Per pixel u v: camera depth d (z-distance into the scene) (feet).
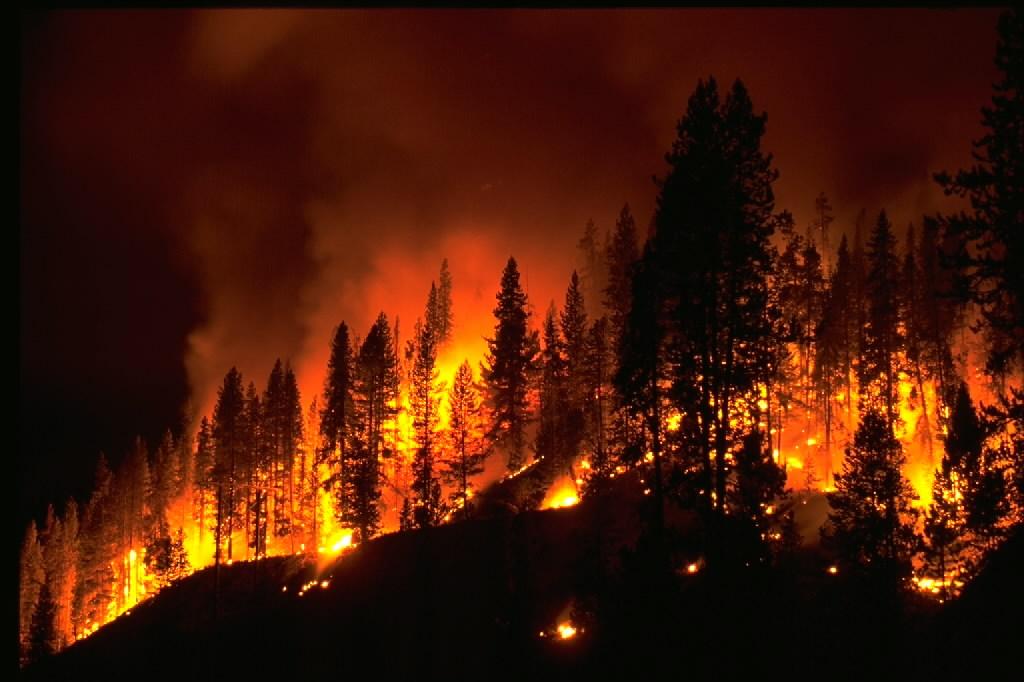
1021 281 80.79
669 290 103.71
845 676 93.45
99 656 199.93
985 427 98.27
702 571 99.40
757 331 96.58
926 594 111.86
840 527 111.65
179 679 170.71
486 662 135.74
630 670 94.27
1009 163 81.30
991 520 102.37
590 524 159.12
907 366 206.69
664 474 122.11
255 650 169.68
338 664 153.17
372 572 183.73
